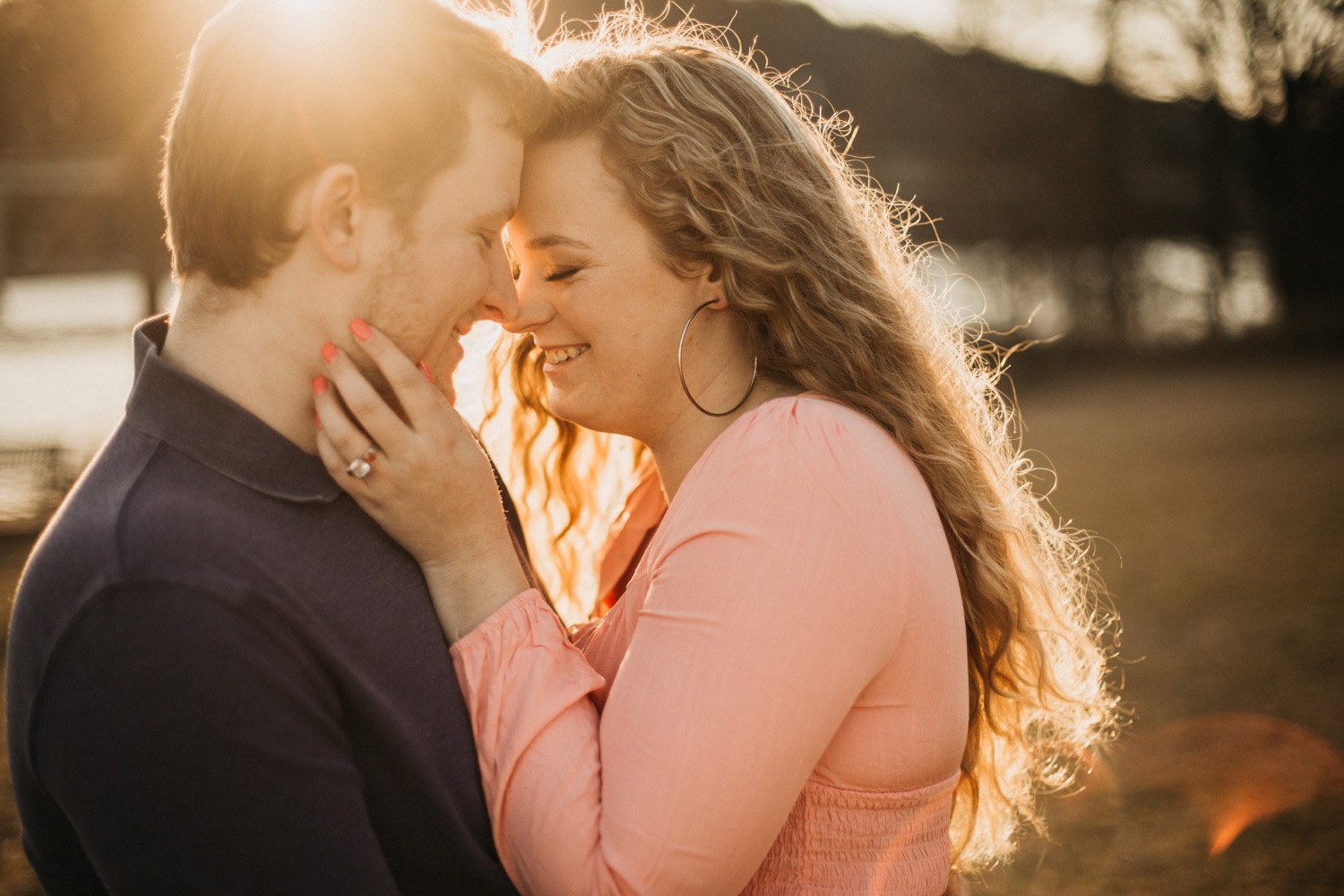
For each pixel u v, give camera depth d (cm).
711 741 125
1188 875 362
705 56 159
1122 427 1561
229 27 125
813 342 153
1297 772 429
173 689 108
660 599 135
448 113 130
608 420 160
